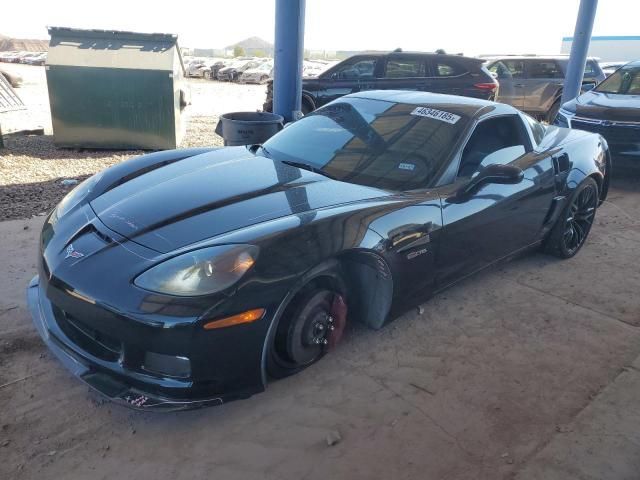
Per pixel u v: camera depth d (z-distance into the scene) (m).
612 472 2.19
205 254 2.19
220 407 2.45
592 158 4.32
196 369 2.12
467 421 2.45
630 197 6.52
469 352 3.02
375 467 2.15
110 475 2.04
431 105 3.58
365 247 2.56
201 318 2.06
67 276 2.26
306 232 2.40
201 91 20.92
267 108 10.23
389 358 2.90
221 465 2.12
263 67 30.44
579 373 2.88
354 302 2.97
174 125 7.85
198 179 2.92
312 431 2.33
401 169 3.14
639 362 3.01
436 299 3.62
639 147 6.49
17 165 6.72
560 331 3.30
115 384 2.21
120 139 7.80
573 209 4.28
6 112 11.74
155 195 2.72
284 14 5.70
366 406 2.51
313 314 2.52
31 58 43.25
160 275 2.13
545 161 3.84
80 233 2.50
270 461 2.15
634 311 3.61
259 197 2.69
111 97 7.54
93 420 2.32
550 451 2.29
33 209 4.92
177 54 7.89
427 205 2.92
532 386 2.74
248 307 2.15
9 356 2.70
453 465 2.19
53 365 2.66
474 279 3.98
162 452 2.17
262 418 2.39
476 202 3.20
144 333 2.06
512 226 3.61
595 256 4.58
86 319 2.19
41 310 2.58
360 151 3.31
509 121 3.73
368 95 3.89
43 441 2.18
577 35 9.73
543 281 4.01
